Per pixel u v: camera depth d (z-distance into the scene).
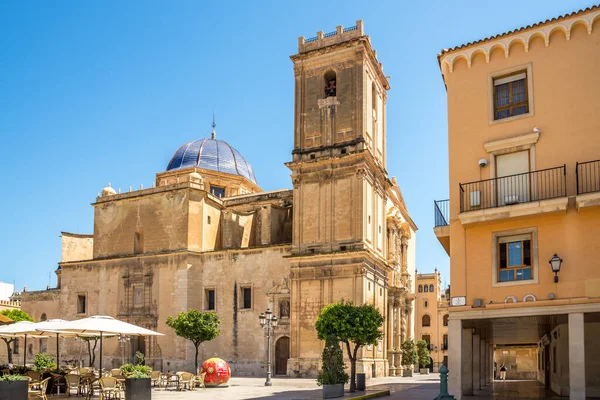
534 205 22.92
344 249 51.69
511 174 24.52
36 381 27.53
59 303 72.69
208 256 59.97
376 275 54.34
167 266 60.25
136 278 62.03
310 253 52.66
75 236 71.56
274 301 55.41
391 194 66.50
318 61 56.66
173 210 61.50
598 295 21.70
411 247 79.50
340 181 53.19
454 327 24.12
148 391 23.97
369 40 55.81
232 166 79.12
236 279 58.09
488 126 25.25
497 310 23.45
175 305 58.78
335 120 54.88
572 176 23.16
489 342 44.78
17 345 74.25
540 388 36.59
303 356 51.31
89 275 65.44
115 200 65.56
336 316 35.16
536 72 24.58
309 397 29.73
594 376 25.67
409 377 55.94
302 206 54.50
